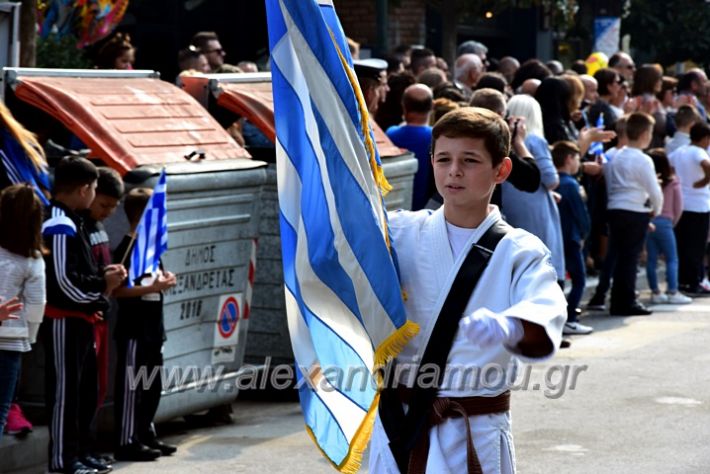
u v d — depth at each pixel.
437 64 15.08
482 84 13.20
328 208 4.41
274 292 9.21
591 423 8.59
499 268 4.28
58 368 6.94
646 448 7.93
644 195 13.00
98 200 7.17
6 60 8.93
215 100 9.22
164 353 7.79
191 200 7.80
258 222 8.45
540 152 10.88
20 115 8.14
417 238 4.40
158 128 8.01
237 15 17.66
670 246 14.13
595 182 13.52
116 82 8.33
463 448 4.31
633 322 12.89
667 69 27.12
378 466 4.46
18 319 6.48
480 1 18.75
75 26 13.27
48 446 7.18
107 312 7.74
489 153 4.27
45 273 6.82
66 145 8.68
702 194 14.71
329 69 4.45
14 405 7.22
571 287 12.82
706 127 14.72
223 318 8.27
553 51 23.59
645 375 10.20
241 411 9.06
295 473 7.35
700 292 14.95
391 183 9.70
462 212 4.33
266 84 9.55
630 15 25.22
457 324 4.29
